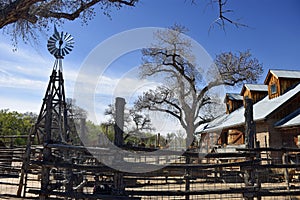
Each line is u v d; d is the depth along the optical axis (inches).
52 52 430.0
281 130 533.3
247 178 195.0
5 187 323.0
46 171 172.7
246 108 208.7
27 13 217.0
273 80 645.9
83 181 191.6
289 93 591.8
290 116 528.7
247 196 187.8
